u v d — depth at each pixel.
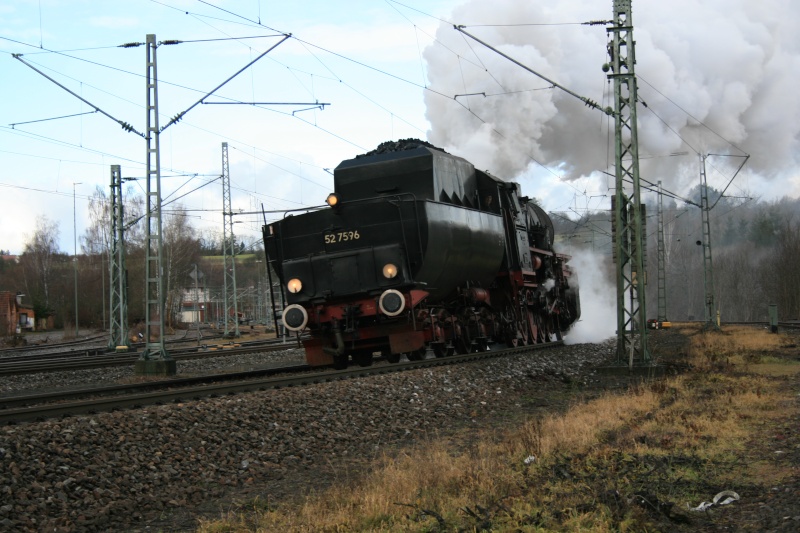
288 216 19.67
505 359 21.17
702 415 11.88
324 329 18.84
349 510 7.95
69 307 88.94
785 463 8.52
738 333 38.88
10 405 13.99
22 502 7.74
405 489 8.55
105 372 23.86
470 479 8.72
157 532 7.74
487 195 24.09
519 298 26.36
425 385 15.85
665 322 50.28
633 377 19.58
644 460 8.98
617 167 21.06
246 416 11.74
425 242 18.52
